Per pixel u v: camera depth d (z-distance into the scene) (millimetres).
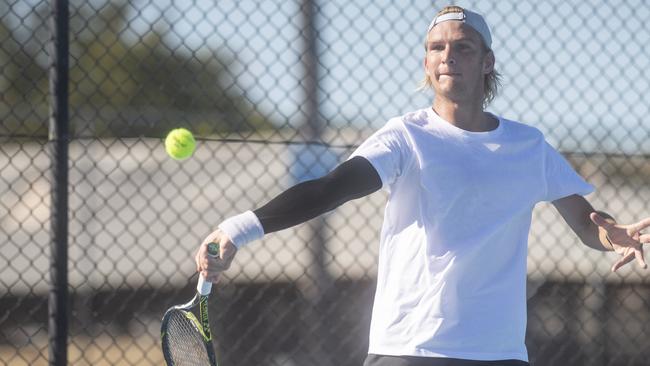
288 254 22688
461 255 9922
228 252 9102
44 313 22156
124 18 20016
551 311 21391
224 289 21844
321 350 21172
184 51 19953
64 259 16422
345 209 24219
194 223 22094
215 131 20812
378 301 10375
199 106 20672
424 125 10195
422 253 9984
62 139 16422
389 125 10195
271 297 21844
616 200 22484
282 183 21516
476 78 10312
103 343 21391
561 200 11109
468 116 10336
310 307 21281
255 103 20000
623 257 10594
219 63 20250
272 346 21484
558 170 10555
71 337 19656
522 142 10320
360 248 23219
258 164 24203
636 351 20875
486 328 9977
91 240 19281
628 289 21484
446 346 9930
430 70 10414
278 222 9164
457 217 9977
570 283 21453
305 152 19609
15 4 19203
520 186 10172
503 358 10070
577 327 21172
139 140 19594
